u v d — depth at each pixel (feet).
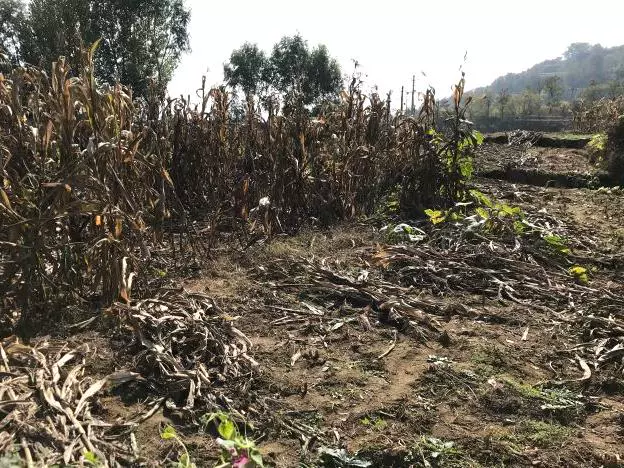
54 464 6.81
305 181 21.30
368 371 10.48
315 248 17.80
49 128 11.61
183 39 87.40
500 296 14.34
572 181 32.07
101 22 77.97
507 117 140.87
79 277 12.29
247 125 22.43
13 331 10.81
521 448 8.40
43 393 8.11
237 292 14.06
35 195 11.51
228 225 20.16
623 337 12.10
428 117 23.59
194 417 8.58
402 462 7.98
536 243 17.85
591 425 9.19
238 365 10.05
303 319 12.59
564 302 14.25
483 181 31.04
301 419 8.84
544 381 10.39
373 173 23.16
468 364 10.83
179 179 21.75
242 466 6.50
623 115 33.40
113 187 12.37
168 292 12.62
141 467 7.32
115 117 12.34
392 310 12.86
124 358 10.10
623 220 23.12
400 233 18.84
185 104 21.85
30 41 71.46
